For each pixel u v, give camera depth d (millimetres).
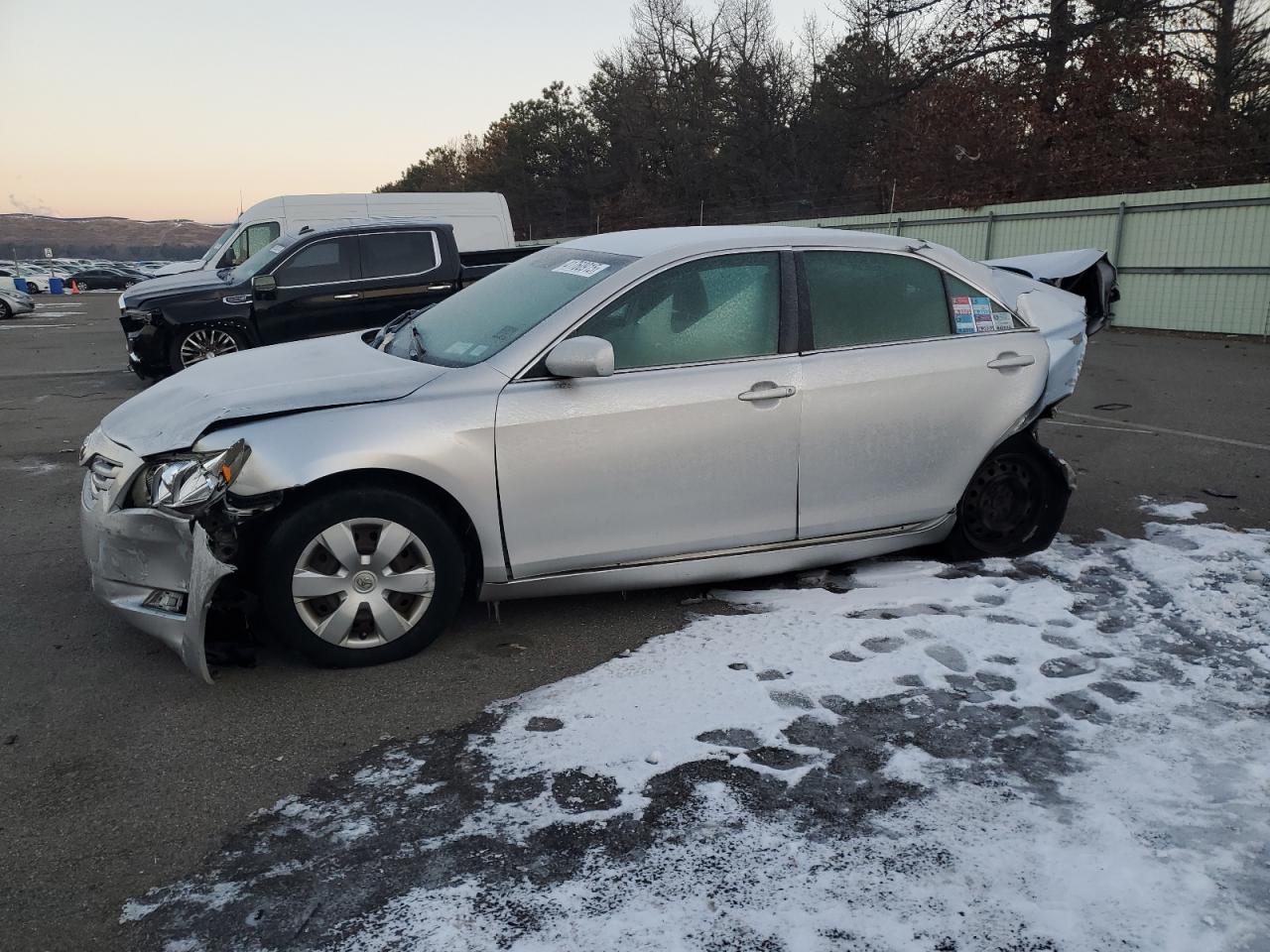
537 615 4219
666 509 4027
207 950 2246
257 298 10859
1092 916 2324
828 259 4398
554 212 56938
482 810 2771
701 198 45688
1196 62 23844
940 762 3010
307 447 3471
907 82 28516
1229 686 3518
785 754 3047
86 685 3607
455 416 3674
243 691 3543
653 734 3170
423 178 85000
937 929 2279
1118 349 14109
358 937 2268
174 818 2771
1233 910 2342
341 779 2955
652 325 4035
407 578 3688
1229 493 6203
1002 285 5129
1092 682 3539
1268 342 14805
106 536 3621
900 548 4629
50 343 17812
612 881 2455
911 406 4414
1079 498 6102
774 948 2217
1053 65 24969
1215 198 15445
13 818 2779
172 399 3885
